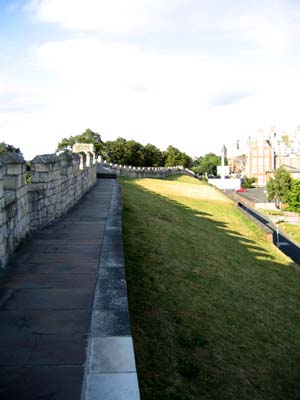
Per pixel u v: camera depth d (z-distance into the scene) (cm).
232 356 835
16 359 415
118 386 366
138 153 8106
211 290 1155
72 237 983
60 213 1285
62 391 360
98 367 397
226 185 10138
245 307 1140
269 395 752
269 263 1845
